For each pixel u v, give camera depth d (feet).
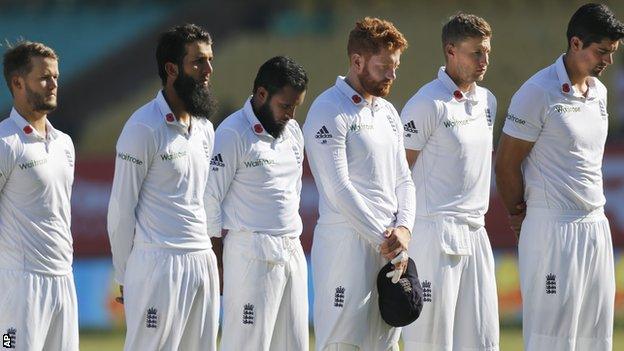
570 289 82.69
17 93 72.74
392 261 73.77
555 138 82.02
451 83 80.89
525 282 83.92
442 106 80.28
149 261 73.92
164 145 73.51
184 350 76.28
